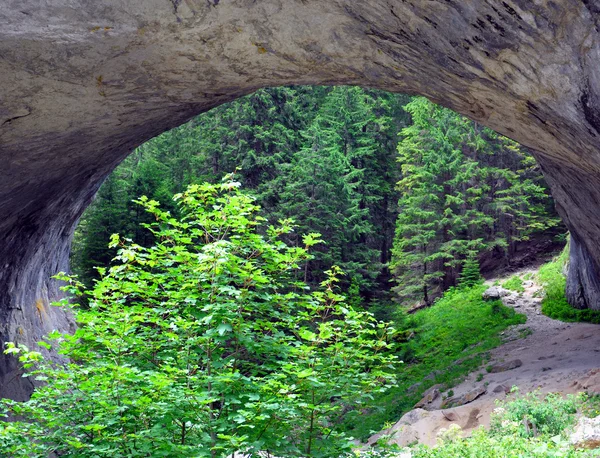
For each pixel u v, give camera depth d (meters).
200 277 6.00
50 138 8.77
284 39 7.27
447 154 35.25
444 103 8.45
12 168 9.06
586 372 13.22
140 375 5.55
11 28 6.77
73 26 6.87
